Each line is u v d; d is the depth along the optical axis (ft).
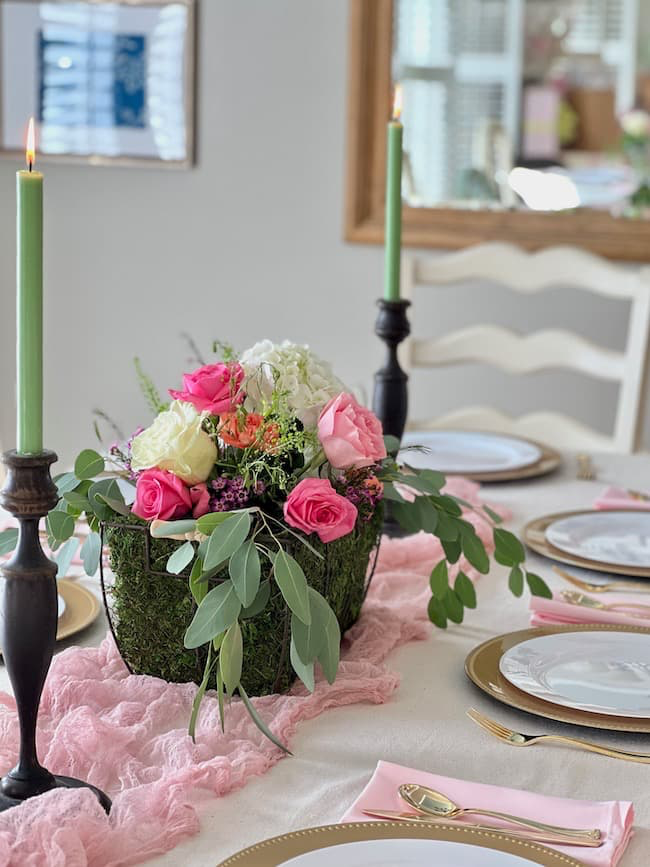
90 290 9.61
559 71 9.07
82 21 9.23
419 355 7.06
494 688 2.81
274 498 2.75
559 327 8.89
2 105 9.43
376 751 2.54
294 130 9.06
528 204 8.87
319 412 2.90
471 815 2.24
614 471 5.47
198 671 2.78
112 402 9.73
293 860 1.96
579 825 2.23
